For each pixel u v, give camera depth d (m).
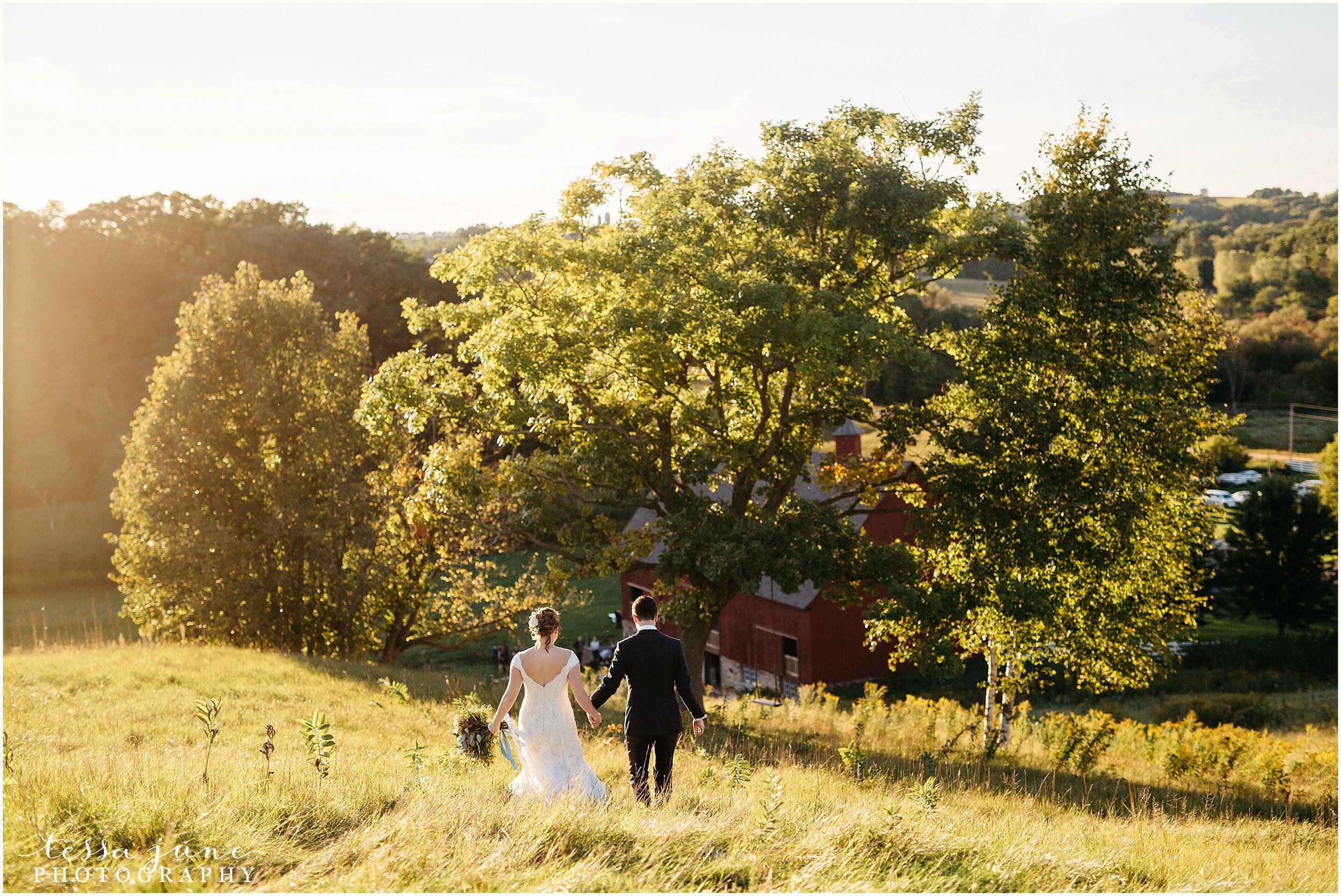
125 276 76.81
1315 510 41.22
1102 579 18.34
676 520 17.64
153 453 26.55
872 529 30.67
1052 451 18.20
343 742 10.36
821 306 15.76
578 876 4.50
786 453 19.97
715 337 16.50
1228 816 11.34
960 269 18.98
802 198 17.55
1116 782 14.13
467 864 4.54
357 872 4.30
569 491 20.67
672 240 16.84
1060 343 18.55
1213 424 21.28
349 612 25.91
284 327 27.64
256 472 27.38
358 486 26.23
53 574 60.97
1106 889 5.35
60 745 9.59
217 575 25.27
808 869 4.84
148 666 16.34
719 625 37.16
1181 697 30.45
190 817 4.93
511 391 19.41
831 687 31.53
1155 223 19.27
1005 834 6.39
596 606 47.81
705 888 4.56
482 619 29.83
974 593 17.06
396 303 71.44
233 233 73.12
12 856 4.32
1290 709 29.50
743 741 14.01
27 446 67.94
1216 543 45.22
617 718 15.70
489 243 18.05
